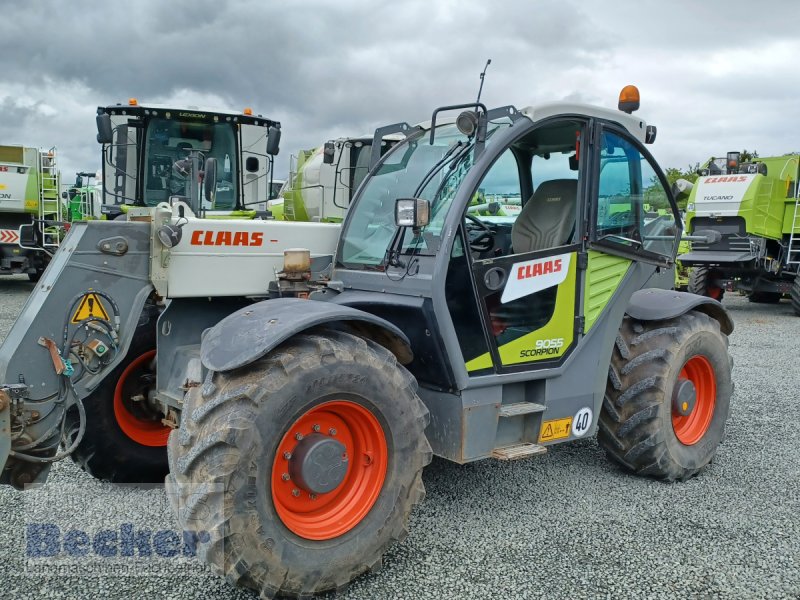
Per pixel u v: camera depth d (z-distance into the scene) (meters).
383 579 2.84
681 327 4.06
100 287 3.22
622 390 4.00
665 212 4.21
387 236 3.46
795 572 2.97
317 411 2.72
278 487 2.62
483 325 3.27
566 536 3.27
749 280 12.76
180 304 3.57
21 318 3.11
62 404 3.06
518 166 3.89
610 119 3.69
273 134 7.73
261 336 2.57
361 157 9.37
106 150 7.24
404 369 2.94
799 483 4.07
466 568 2.95
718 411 4.28
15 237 13.57
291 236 3.77
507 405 3.51
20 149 13.73
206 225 3.50
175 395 3.42
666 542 3.23
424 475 4.07
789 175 12.70
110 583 2.78
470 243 3.61
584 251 3.63
